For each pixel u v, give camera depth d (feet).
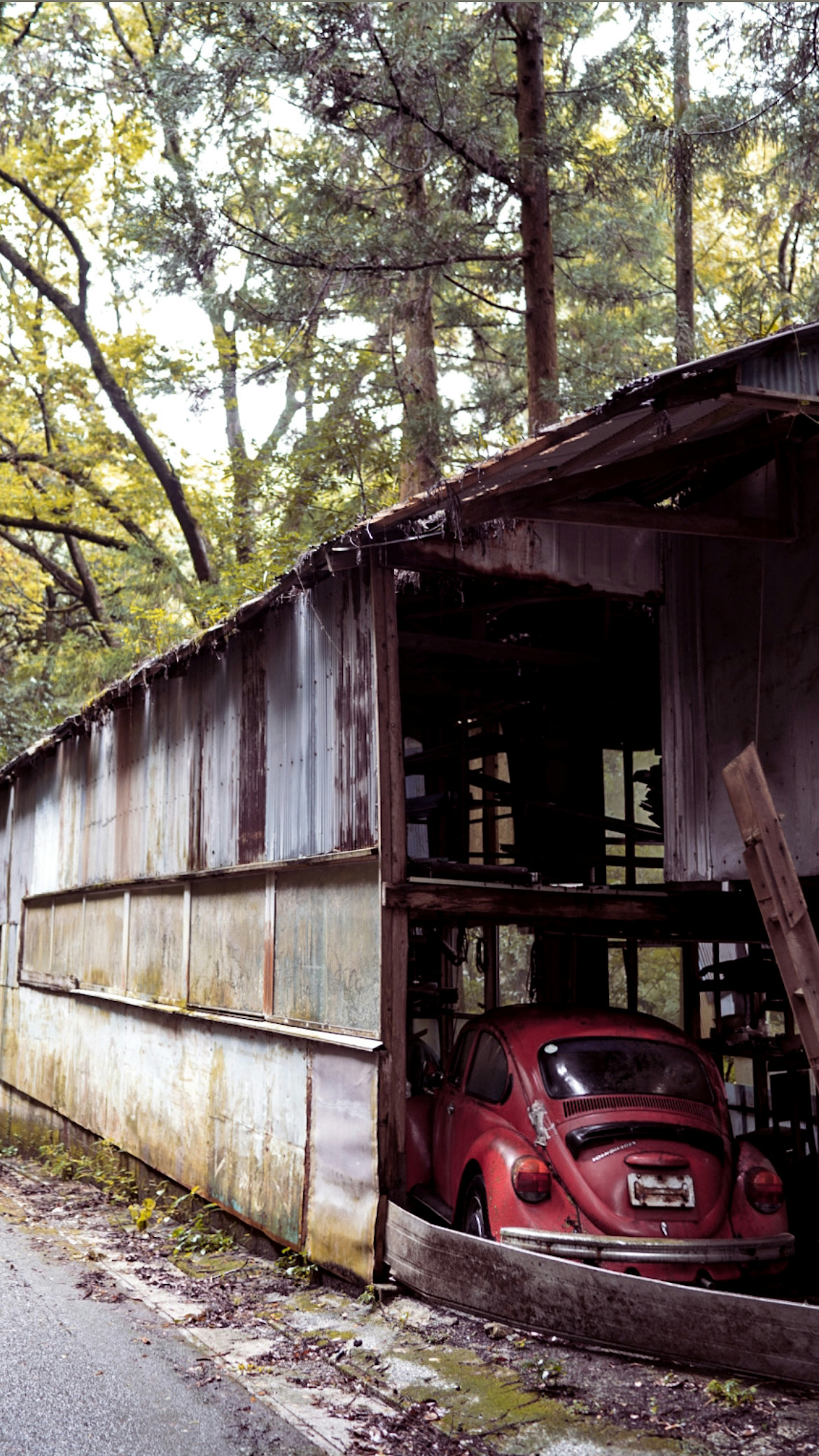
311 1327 21.98
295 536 53.57
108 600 94.84
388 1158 23.81
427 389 61.93
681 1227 20.83
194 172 53.31
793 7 43.01
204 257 52.06
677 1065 23.81
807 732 24.84
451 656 34.45
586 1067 23.31
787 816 25.30
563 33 56.34
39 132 79.36
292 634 29.99
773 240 76.13
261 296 57.98
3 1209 37.68
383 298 55.62
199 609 68.08
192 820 36.83
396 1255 23.07
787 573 25.61
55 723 98.27
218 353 68.39
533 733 37.83
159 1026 39.01
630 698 34.94
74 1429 16.10
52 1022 54.80
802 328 18.52
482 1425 16.67
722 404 20.42
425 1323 21.15
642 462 22.99
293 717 29.60
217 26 49.80
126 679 40.04
